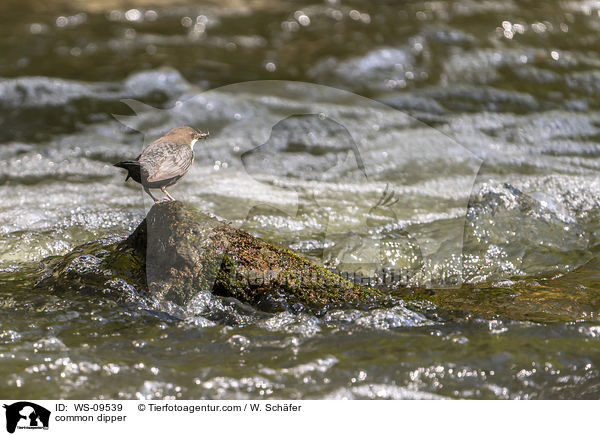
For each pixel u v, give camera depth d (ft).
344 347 23.49
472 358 22.72
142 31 81.97
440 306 26.73
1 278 29.50
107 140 53.42
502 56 69.72
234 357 22.90
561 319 25.59
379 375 21.84
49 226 35.91
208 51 75.36
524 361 22.53
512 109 60.23
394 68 69.31
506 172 46.52
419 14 83.15
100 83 64.34
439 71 68.33
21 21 84.07
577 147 52.85
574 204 40.11
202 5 93.09
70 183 44.24
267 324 25.11
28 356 22.75
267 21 86.07
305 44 77.00
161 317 25.67
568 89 63.98
